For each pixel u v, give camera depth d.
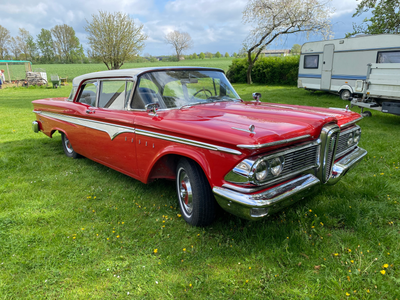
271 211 2.24
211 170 2.36
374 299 1.88
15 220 2.98
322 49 13.69
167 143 2.79
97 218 3.03
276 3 20.69
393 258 2.26
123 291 2.04
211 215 2.69
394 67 7.28
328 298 1.92
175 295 1.99
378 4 16.61
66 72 48.06
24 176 4.32
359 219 2.79
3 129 7.99
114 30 30.58
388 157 4.62
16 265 2.32
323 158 2.66
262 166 2.15
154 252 2.43
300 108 3.33
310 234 2.61
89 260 2.36
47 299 1.99
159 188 3.77
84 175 4.32
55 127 5.08
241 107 3.25
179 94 3.38
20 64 74.75
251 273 2.17
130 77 3.43
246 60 25.64
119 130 3.44
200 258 2.36
